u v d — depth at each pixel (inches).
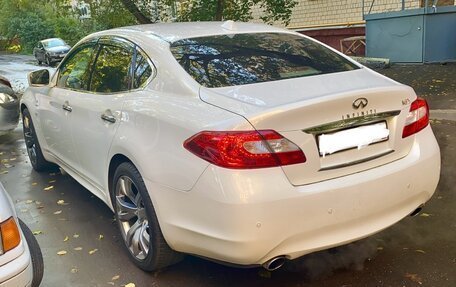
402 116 117.0
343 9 547.8
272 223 98.8
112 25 370.0
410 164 116.5
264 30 150.5
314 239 104.1
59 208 177.8
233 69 123.1
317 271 127.0
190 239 109.3
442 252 132.4
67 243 149.7
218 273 128.8
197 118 107.8
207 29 145.4
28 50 1416.1
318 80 118.9
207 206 102.4
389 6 501.4
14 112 281.3
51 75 198.2
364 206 108.1
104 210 174.1
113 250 144.0
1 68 957.2
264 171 99.4
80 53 174.6
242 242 98.7
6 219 91.1
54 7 439.8
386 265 127.8
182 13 360.8
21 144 280.8
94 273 131.6
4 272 87.7
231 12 362.0
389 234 144.2
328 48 146.6
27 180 211.3
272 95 108.4
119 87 142.5
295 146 101.6
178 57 127.4
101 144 142.6
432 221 150.5
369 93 109.3
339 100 104.7
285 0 401.4
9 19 1429.6
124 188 134.5
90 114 149.8
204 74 120.8
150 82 129.5
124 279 127.9
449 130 241.8
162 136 114.9
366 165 110.7
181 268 131.9
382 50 454.6
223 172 99.6
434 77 363.6
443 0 464.8
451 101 286.2
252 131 99.5
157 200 116.0
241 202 97.5
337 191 104.3
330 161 105.9
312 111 102.4
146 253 126.8
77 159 167.0
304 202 100.8
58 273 132.2
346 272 125.7
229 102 107.7
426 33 418.0
